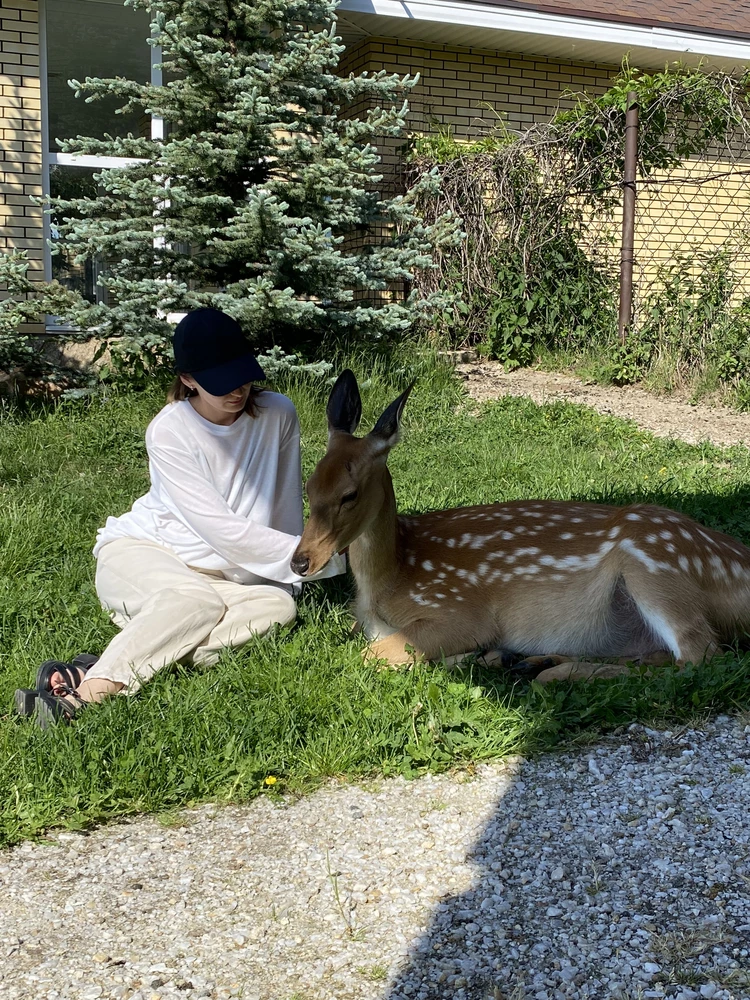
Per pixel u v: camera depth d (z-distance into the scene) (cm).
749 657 390
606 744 350
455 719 357
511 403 956
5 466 722
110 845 305
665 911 264
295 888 282
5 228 1056
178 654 383
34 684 389
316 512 385
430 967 249
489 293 1210
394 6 1181
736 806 308
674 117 1218
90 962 254
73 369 1000
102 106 1140
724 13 1430
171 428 402
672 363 1076
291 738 349
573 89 1393
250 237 925
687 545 403
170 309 945
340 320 996
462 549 433
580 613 419
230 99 962
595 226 1324
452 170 1199
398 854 296
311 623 434
